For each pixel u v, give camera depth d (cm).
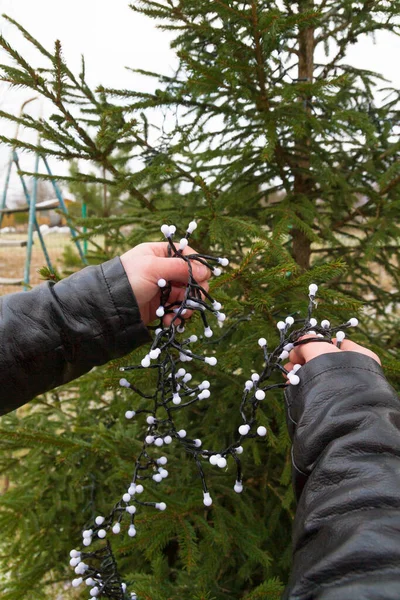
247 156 148
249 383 59
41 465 172
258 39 116
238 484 61
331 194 168
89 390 165
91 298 66
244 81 125
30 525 163
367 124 131
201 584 111
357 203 171
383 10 136
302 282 92
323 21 163
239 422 147
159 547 109
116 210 317
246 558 143
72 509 160
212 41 141
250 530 124
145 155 149
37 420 181
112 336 67
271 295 97
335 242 155
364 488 45
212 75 118
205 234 150
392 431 48
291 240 197
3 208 414
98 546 119
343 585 40
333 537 43
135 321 67
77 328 66
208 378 143
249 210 171
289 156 155
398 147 152
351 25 157
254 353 123
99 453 124
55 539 161
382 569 39
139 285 67
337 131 141
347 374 54
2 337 66
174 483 135
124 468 128
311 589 42
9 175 409
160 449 148
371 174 168
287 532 151
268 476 151
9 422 175
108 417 191
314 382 54
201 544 126
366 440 48
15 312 67
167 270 67
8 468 177
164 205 168
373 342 167
